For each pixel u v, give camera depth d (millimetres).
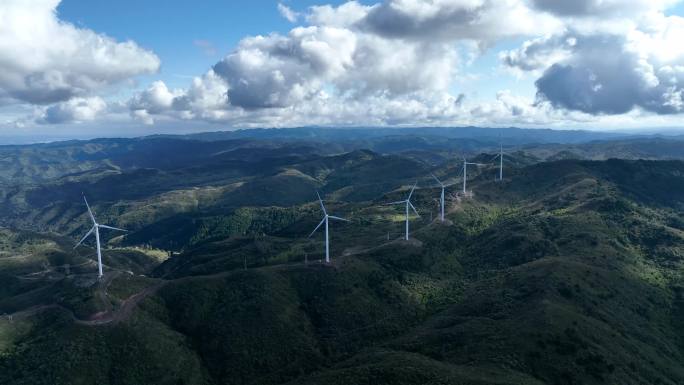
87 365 190375
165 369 195625
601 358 152250
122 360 195125
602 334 169625
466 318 194000
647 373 154000
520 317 178375
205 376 198125
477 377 132375
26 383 181625
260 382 189875
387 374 137625
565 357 151250
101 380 187500
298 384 149625
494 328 172250
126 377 189625
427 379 131375
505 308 194500
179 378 193375
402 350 175000
